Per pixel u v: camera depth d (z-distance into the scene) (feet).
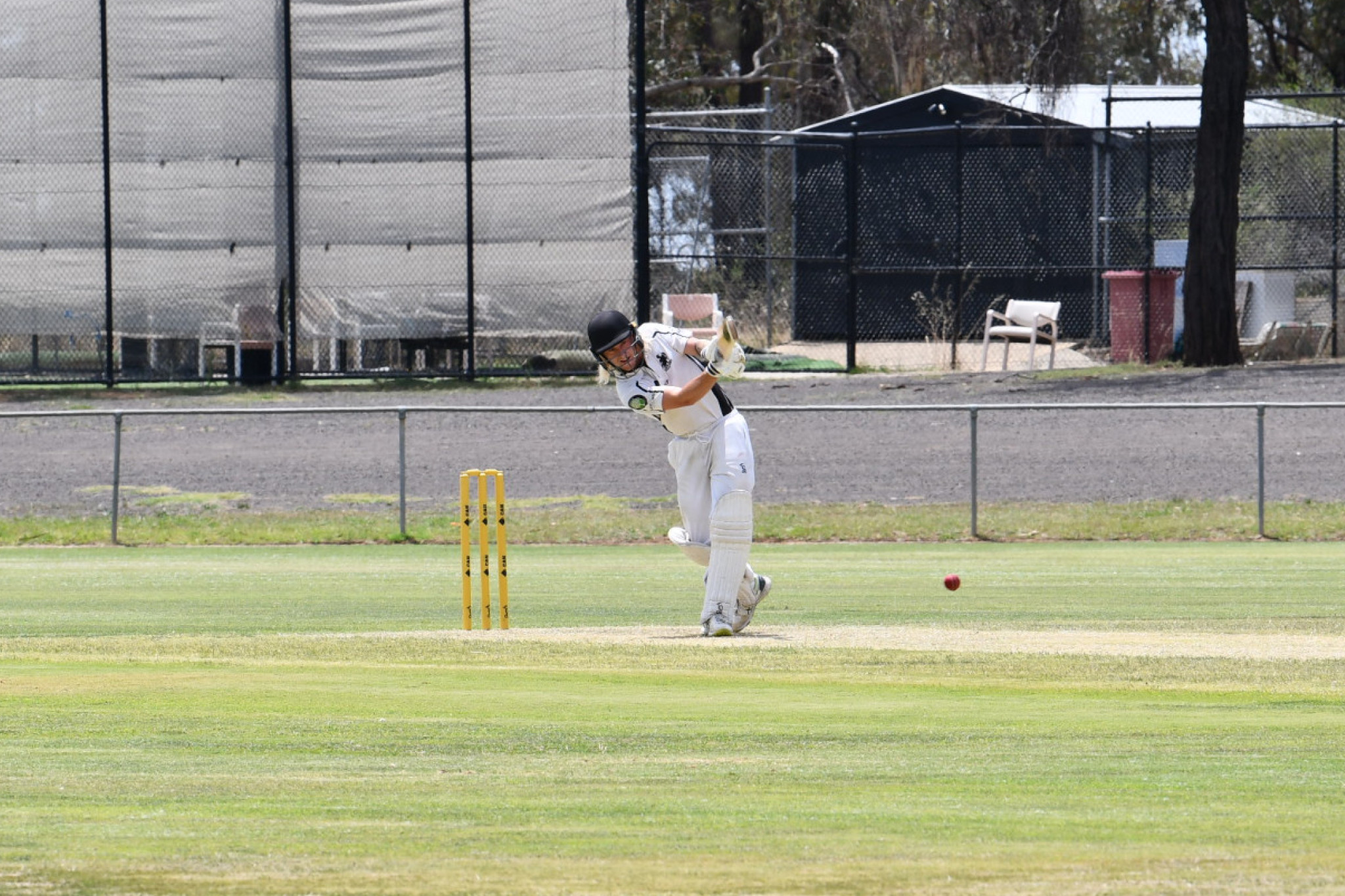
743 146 364.99
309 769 66.33
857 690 86.22
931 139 425.28
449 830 56.18
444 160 359.87
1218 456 263.08
